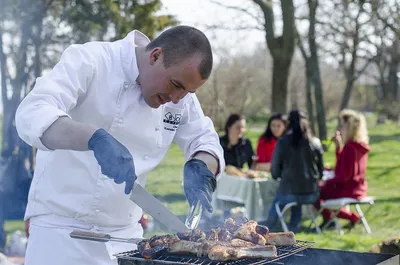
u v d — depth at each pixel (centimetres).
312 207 710
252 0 1349
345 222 765
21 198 618
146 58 206
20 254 555
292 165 650
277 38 1352
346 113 687
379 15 1728
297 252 196
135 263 171
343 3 1644
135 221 238
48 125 176
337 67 2453
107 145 167
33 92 190
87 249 220
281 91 1351
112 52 214
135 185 189
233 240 179
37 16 834
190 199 203
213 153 228
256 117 2492
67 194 219
